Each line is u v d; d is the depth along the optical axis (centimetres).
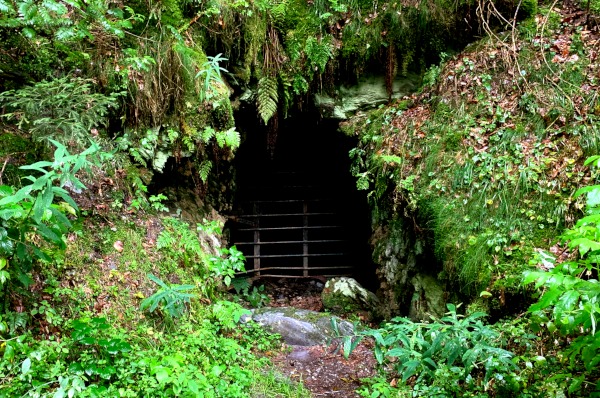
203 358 313
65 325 278
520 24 469
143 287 341
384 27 484
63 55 358
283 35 482
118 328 299
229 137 407
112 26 317
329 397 325
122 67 378
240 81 482
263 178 660
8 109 328
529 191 369
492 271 345
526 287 320
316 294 617
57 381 242
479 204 378
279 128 570
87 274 316
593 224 232
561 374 246
